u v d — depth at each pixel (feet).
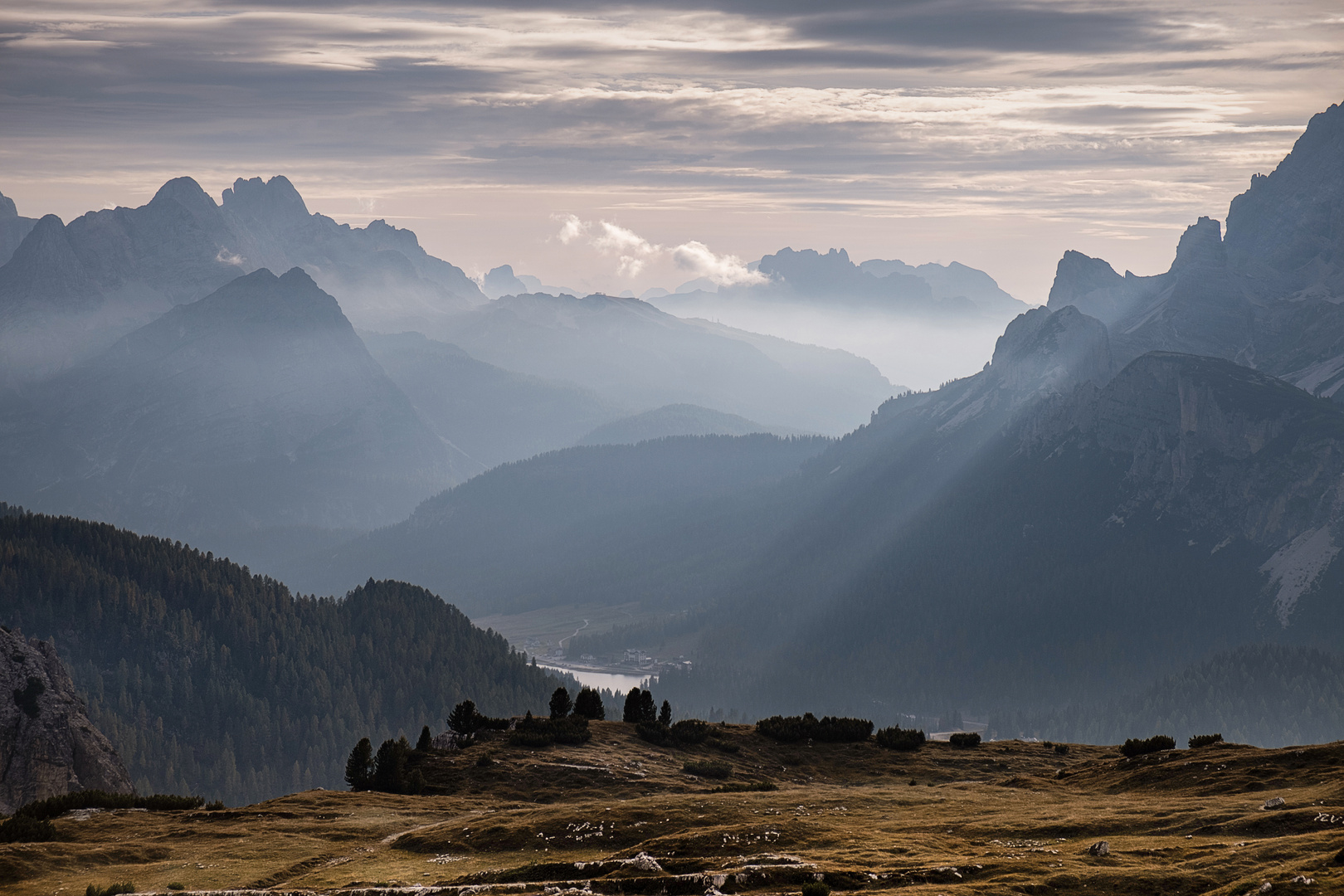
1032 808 315.58
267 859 303.48
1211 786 331.16
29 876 287.69
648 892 247.50
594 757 444.14
